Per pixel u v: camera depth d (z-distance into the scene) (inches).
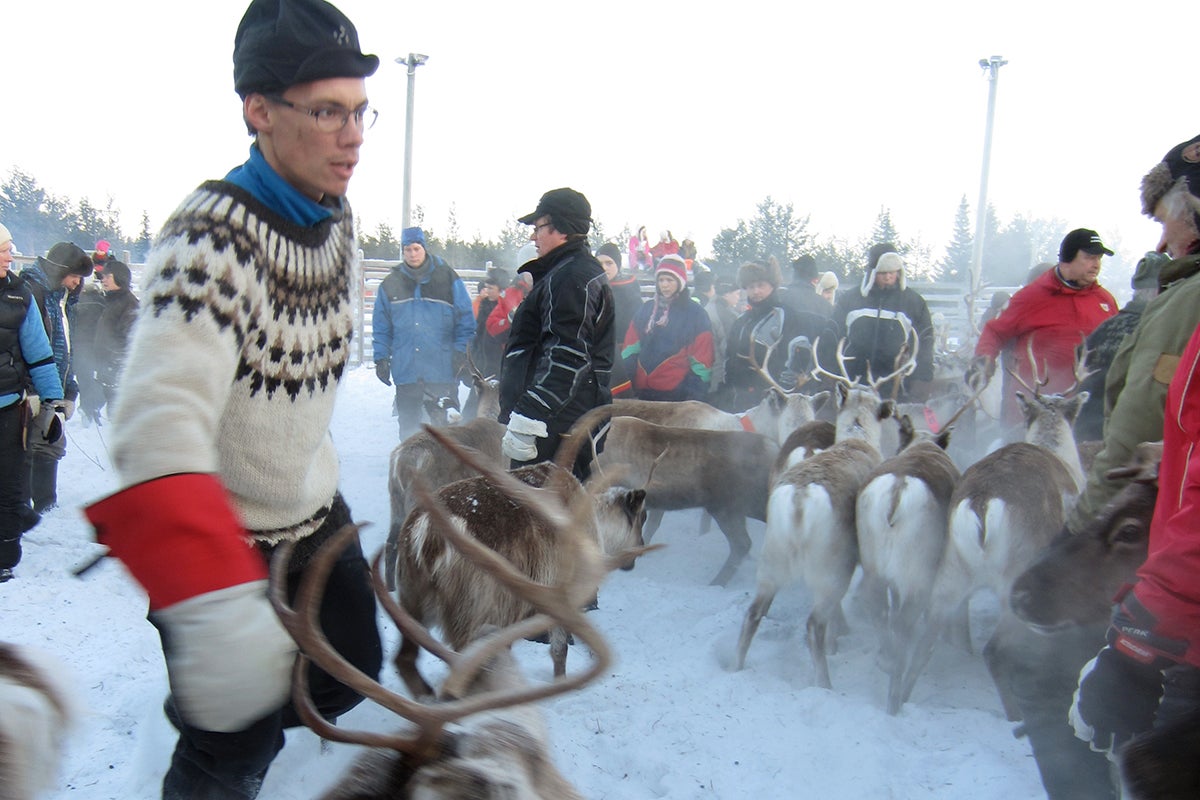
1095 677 80.2
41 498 253.0
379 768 52.3
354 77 66.1
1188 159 93.7
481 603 134.0
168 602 49.9
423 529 138.0
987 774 132.2
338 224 73.9
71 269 341.7
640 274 671.1
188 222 61.2
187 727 66.6
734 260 1434.5
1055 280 252.8
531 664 170.4
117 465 52.7
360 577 81.4
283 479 70.9
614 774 134.0
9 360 192.7
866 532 174.7
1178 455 77.8
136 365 56.0
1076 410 202.4
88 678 147.9
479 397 320.8
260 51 64.2
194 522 50.5
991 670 123.2
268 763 71.6
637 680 163.6
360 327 676.7
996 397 334.6
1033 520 159.2
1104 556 93.9
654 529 277.3
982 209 833.5
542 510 49.8
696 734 143.9
